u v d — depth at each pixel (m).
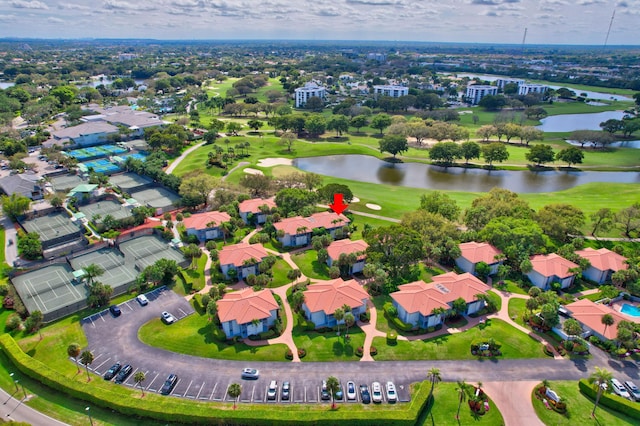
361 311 85.88
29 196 140.88
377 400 65.56
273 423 60.56
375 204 146.12
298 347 77.69
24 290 94.25
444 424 62.28
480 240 110.81
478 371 72.56
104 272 101.94
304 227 115.75
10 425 55.22
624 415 64.38
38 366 68.50
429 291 86.81
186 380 69.44
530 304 84.19
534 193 164.00
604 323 81.06
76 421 61.41
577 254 105.62
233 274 97.00
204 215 122.38
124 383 68.50
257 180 144.50
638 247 115.62
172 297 91.88
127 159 172.00
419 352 76.81
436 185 177.50
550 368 73.62
